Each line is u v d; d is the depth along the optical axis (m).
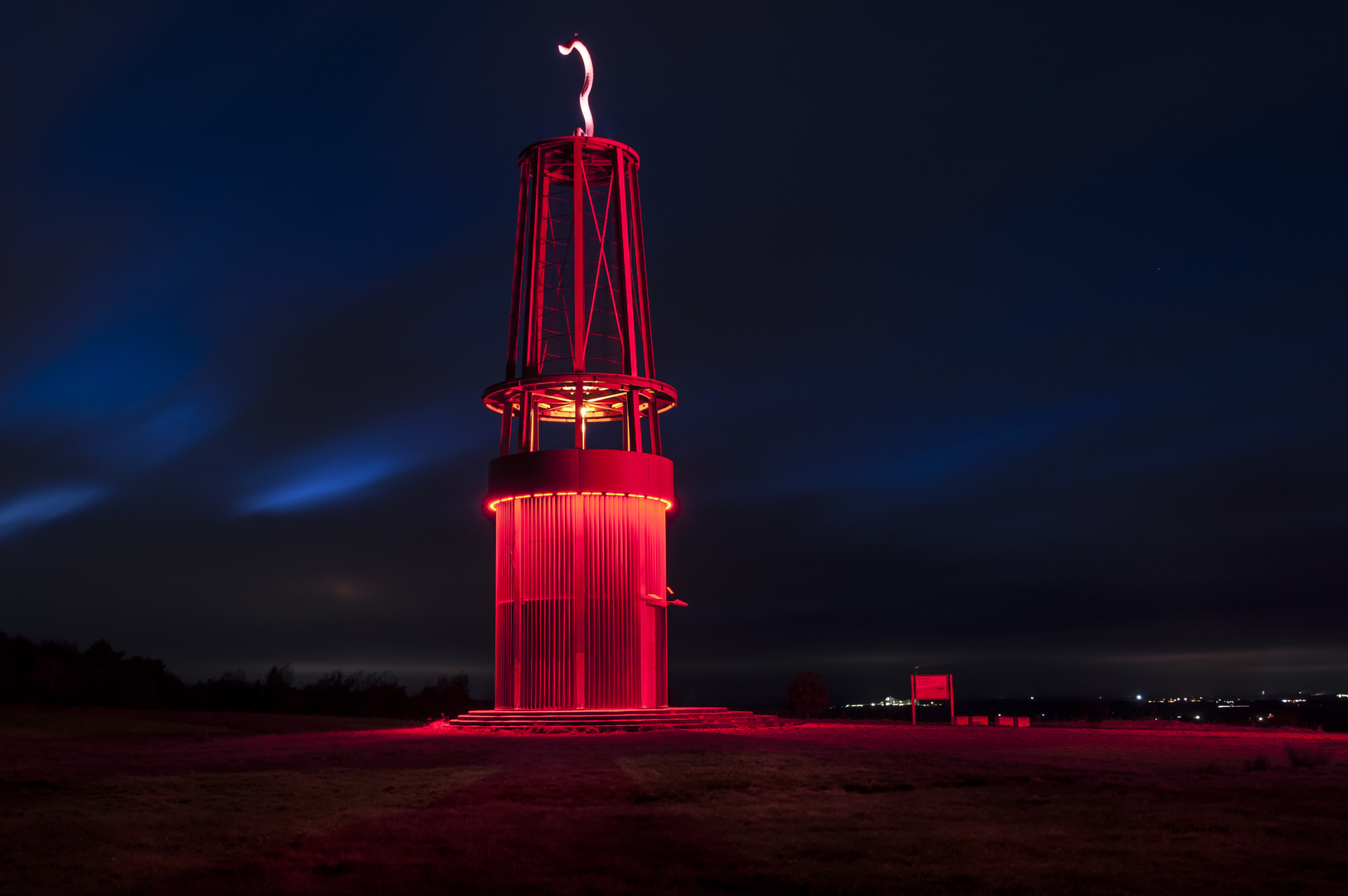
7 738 30.41
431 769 19.62
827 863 11.25
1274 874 10.58
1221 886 10.12
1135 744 24.17
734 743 23.98
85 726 35.41
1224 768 19.11
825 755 21.08
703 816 14.16
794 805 15.15
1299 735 28.56
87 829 13.61
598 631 32.00
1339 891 9.91
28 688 55.38
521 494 32.78
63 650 62.53
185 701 65.88
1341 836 12.38
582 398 33.16
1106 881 10.34
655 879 10.64
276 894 10.17
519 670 32.38
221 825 13.81
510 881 10.59
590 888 10.30
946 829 13.14
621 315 36.00
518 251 35.72
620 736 27.19
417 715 66.19
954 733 28.19
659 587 33.34
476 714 31.64
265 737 31.12
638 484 32.69
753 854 11.70
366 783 17.75
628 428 33.78
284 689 67.25
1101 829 13.05
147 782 18.36
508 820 13.99
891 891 10.11
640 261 36.66
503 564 33.78
